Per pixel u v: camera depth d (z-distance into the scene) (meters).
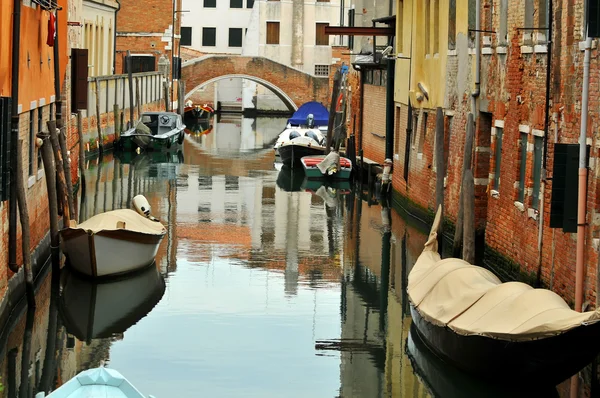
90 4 46.84
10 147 15.79
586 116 14.23
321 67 73.25
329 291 19.62
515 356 12.85
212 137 54.34
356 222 27.30
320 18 72.75
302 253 22.97
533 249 17.23
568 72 15.59
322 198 32.00
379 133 35.06
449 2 24.05
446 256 22.19
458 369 14.19
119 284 19.50
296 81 67.69
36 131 19.47
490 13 20.95
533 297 13.10
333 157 36.19
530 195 17.70
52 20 20.06
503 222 19.48
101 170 37.25
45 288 18.83
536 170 17.58
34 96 18.84
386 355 15.68
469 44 22.14
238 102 78.44
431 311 14.82
